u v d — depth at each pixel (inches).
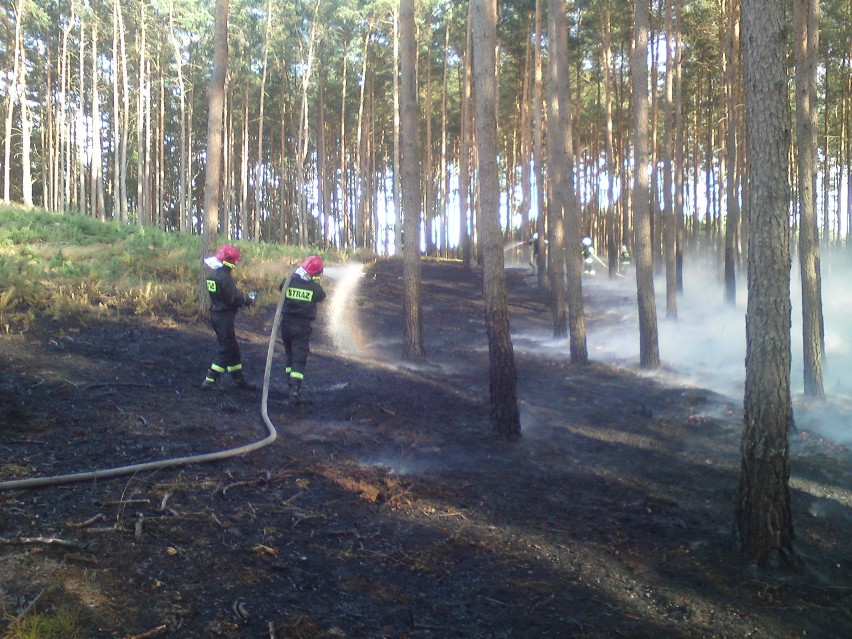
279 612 156.3
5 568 148.5
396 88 1245.7
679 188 871.1
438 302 777.6
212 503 203.8
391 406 366.6
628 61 1090.7
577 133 1307.8
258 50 1519.4
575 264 521.7
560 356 556.4
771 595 202.7
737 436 365.4
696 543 234.4
